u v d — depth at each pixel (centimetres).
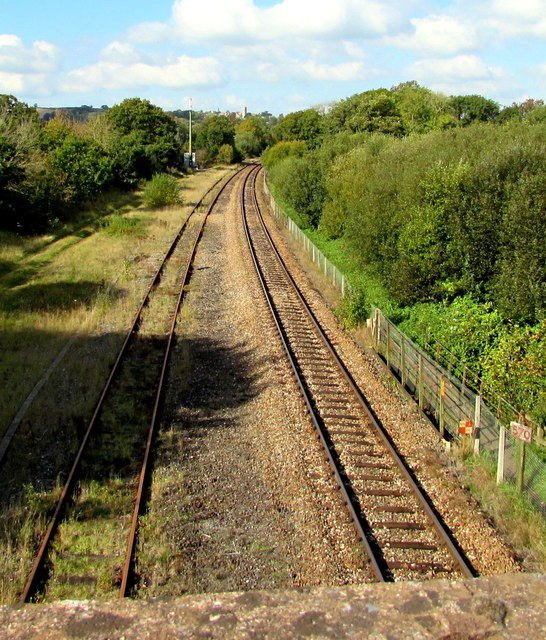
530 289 1529
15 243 3131
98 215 4209
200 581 819
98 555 867
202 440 1228
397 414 1371
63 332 1858
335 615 329
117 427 1256
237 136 13912
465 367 1410
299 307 2225
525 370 1334
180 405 1382
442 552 887
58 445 1189
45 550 862
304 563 859
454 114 6662
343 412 1359
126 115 7706
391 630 318
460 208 1805
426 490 1053
